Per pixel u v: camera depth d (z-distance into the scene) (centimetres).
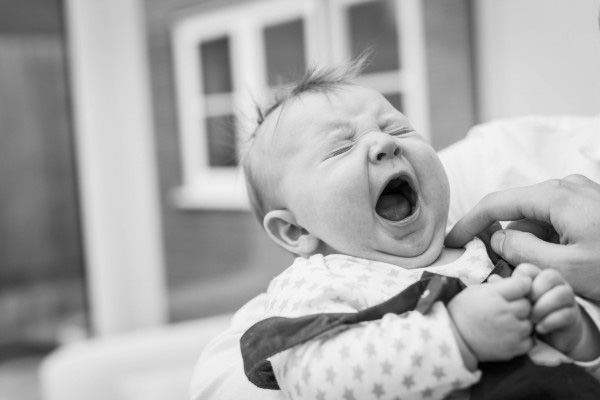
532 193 71
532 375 61
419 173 78
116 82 314
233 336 89
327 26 340
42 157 327
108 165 313
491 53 258
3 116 324
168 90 339
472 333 60
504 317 59
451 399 65
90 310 322
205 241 331
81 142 314
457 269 74
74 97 315
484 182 101
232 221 329
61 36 319
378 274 73
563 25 208
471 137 112
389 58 330
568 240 68
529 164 100
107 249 313
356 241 76
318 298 69
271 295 76
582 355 64
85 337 326
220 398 80
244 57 360
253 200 93
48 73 323
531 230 73
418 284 67
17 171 327
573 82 205
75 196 324
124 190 317
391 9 329
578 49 203
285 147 83
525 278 61
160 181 332
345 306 69
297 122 83
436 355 60
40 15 319
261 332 68
